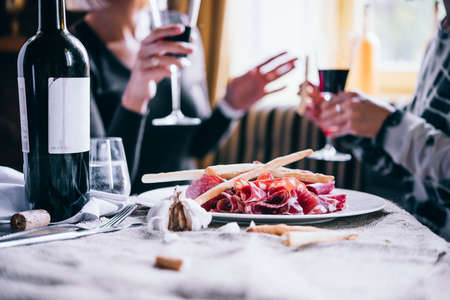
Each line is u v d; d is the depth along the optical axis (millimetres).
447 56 1363
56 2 694
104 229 664
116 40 2137
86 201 735
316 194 794
